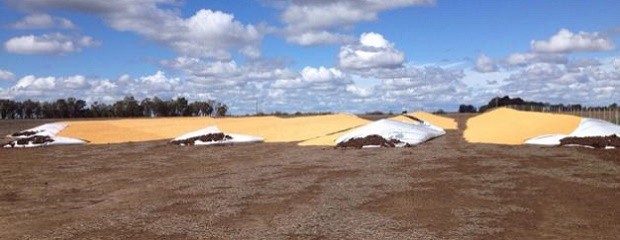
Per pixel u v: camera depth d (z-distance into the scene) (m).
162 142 25.19
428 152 17.72
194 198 10.20
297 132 28.41
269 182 11.99
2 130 36.47
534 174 12.38
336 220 8.15
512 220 7.98
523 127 25.03
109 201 10.17
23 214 9.09
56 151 21.22
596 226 7.58
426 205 9.12
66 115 59.72
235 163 16.12
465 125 34.12
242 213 8.77
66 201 10.27
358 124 31.83
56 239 7.42
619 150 17.02
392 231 7.46
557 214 8.33
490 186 10.88
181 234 7.53
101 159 18.02
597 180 11.40
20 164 16.77
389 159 15.95
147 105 62.50
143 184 12.20
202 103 65.81
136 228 7.92
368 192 10.45
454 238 7.07
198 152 19.97
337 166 14.59
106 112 61.31
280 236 7.31
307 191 10.70
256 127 30.47
